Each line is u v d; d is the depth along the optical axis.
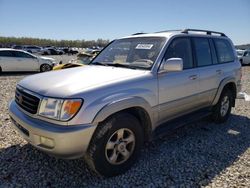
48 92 3.10
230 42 6.00
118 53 4.55
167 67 3.78
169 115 4.13
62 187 3.16
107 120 3.21
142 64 3.99
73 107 2.94
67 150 2.95
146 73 3.76
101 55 4.83
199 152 4.20
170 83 4.00
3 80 12.63
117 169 3.38
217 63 5.33
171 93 4.04
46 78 3.54
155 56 4.00
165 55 4.05
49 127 2.97
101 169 3.23
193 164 3.78
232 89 5.95
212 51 5.24
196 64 4.71
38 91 3.19
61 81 3.33
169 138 4.77
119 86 3.34
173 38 4.30
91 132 3.03
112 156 3.32
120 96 3.27
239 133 5.16
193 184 3.28
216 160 3.93
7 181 3.25
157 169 3.61
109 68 4.03
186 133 5.06
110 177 3.37
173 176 3.44
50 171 3.50
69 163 3.70
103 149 3.18
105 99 3.13
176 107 4.21
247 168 3.72
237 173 3.57
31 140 3.17
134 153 3.55
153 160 3.87
